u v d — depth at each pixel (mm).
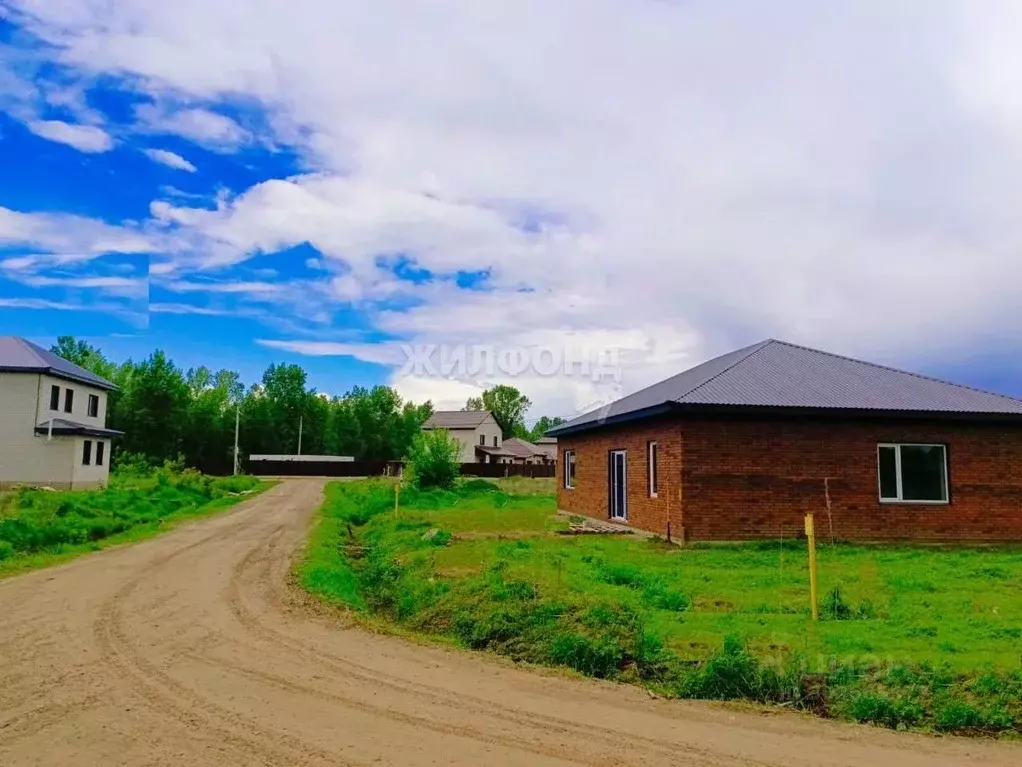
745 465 15906
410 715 5777
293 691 6324
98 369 67875
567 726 5617
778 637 7770
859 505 16250
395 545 16281
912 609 9398
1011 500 16797
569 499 24469
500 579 9883
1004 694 6078
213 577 12312
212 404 69000
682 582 11312
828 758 5094
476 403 111375
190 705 5906
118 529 18875
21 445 32219
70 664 7059
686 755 5078
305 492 38281
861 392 17031
